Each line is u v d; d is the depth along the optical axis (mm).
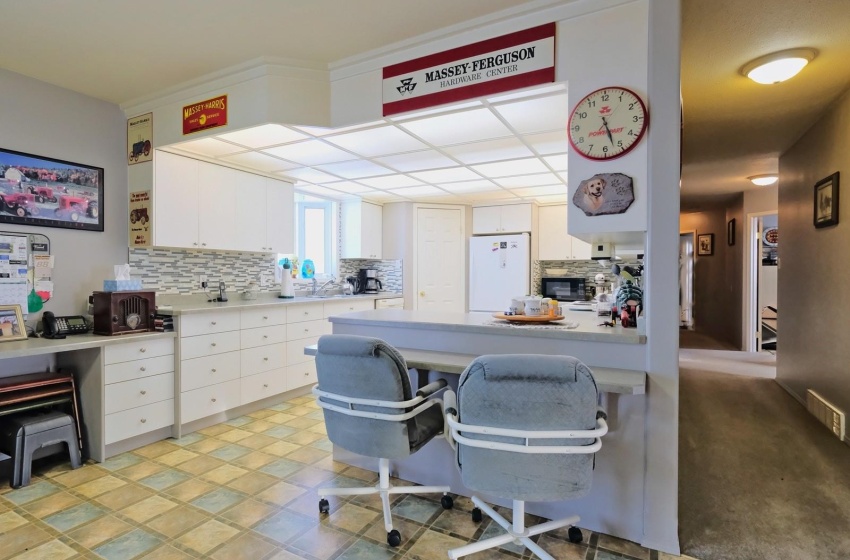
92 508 2182
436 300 5961
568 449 1504
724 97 3051
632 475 1941
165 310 3154
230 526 2029
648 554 1844
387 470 2092
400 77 2574
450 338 2426
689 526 2037
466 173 4258
